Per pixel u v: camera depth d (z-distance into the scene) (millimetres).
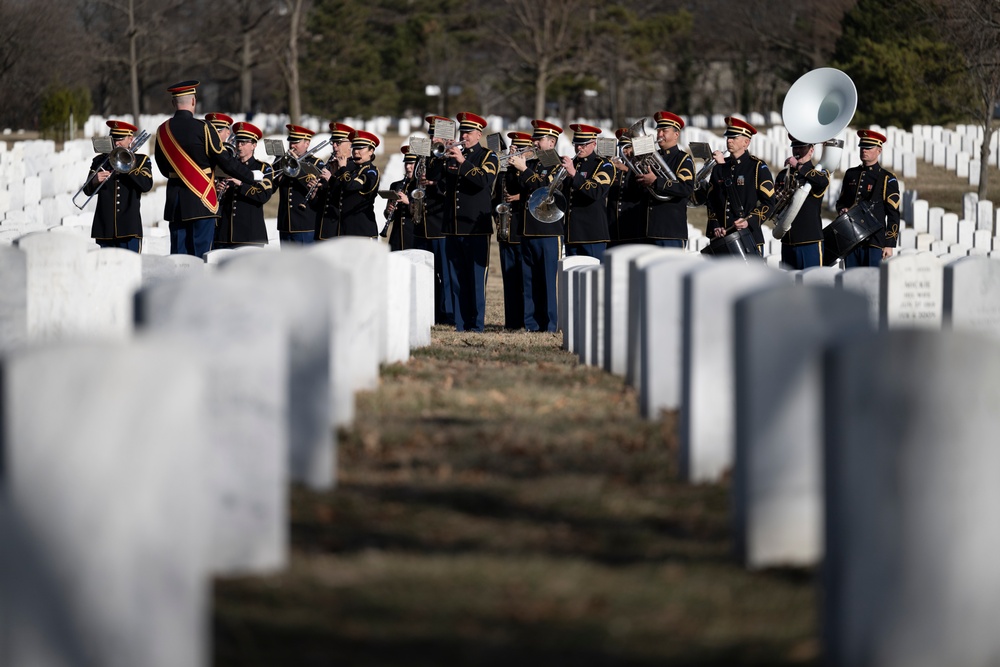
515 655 15102
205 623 14773
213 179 55125
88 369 12508
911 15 173250
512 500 22156
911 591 13867
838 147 54375
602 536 20203
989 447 13727
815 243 53812
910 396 13703
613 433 27516
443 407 31156
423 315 46875
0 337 31938
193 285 18156
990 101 123062
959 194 129875
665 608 16797
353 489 22688
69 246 37500
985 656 13922
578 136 54531
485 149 55812
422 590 17328
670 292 28094
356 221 57750
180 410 12859
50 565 12375
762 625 16203
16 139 185125
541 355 44438
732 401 22688
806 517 18750
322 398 22266
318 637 15539
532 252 55656
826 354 14422
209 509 18047
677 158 51438
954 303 33250
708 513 21500
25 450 12352
